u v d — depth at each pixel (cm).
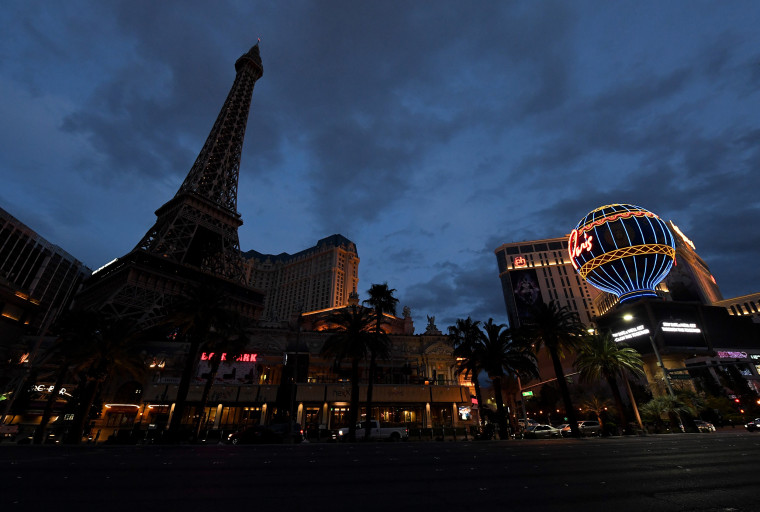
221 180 11488
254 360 6438
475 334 5084
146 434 3784
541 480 1164
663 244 9588
